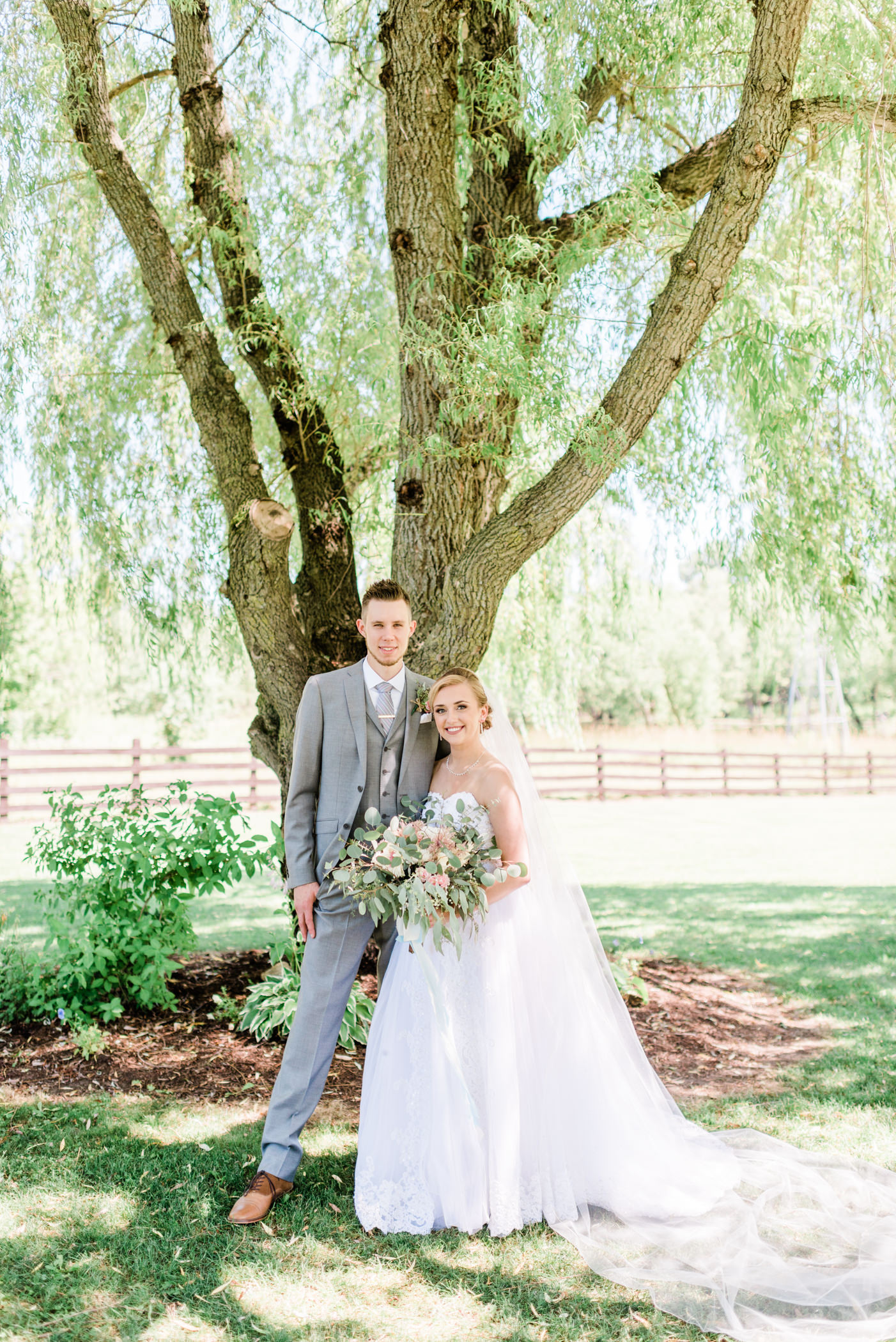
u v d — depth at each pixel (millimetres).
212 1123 3514
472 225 4828
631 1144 3041
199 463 5812
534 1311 2426
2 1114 3561
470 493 4469
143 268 4551
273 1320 2375
